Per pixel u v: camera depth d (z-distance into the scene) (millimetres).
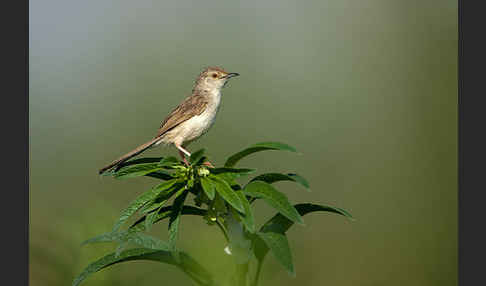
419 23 13305
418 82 12938
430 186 12023
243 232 6398
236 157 6312
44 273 8586
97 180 11055
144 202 5918
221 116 11914
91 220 8945
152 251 6402
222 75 9914
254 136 11883
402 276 11211
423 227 11672
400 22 13336
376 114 12633
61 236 8781
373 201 11867
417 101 12758
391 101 12812
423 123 12617
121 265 8875
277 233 6020
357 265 11203
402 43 13242
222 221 6469
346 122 12414
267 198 5891
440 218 11688
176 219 6000
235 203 5637
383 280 11109
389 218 11766
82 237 8758
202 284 6520
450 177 11984
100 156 11273
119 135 11500
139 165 6180
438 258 11352
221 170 6145
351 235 11555
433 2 13312
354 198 11883
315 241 11430
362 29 13258
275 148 5984
